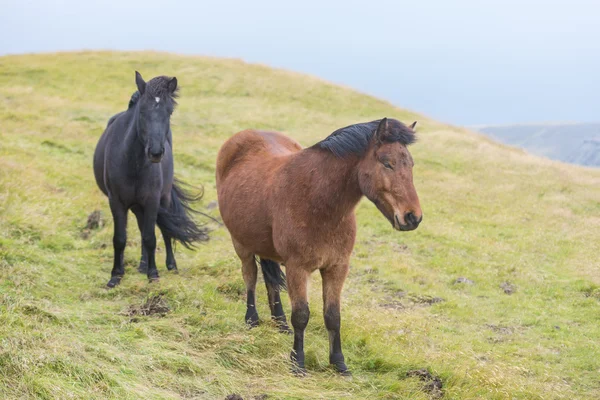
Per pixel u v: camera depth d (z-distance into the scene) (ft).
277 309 20.95
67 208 35.24
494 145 88.22
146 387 14.47
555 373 19.83
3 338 14.89
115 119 27.63
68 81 95.25
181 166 56.18
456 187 56.75
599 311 27.09
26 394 13.04
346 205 16.30
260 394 15.37
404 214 14.79
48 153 51.44
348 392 15.97
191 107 85.20
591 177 69.21
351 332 20.11
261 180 18.65
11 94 78.59
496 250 37.96
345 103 99.40
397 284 29.30
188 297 22.16
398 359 18.24
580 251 38.78
